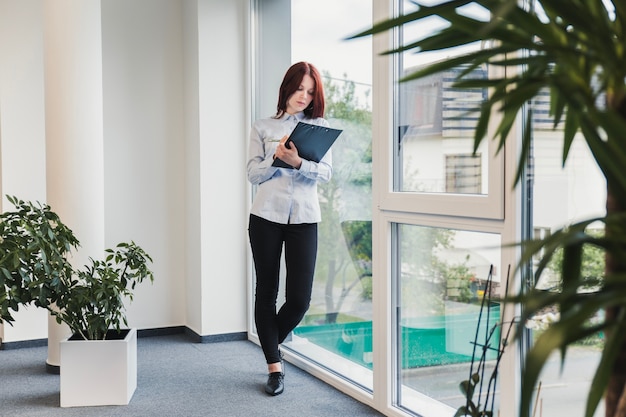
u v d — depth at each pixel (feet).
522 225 7.88
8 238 10.53
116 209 16.01
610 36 2.81
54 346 13.23
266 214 11.50
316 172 11.12
